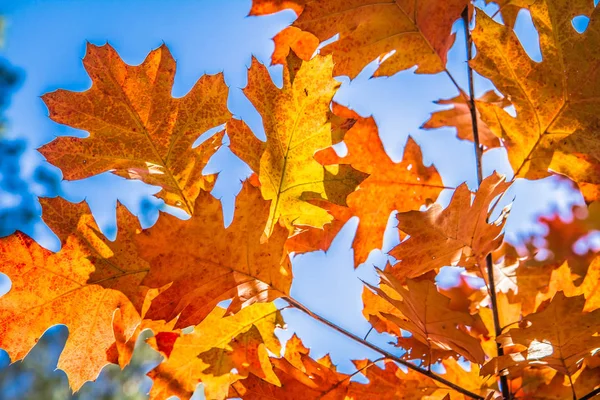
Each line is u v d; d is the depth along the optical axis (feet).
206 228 2.20
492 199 2.32
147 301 2.44
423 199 2.86
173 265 2.20
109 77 2.46
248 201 2.25
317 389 2.44
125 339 2.44
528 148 2.55
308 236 2.76
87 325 2.42
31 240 2.38
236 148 2.45
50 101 2.44
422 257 2.36
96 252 2.41
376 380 2.51
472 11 2.69
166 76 2.49
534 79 2.52
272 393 2.42
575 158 2.52
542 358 2.27
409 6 2.60
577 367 2.30
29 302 2.38
